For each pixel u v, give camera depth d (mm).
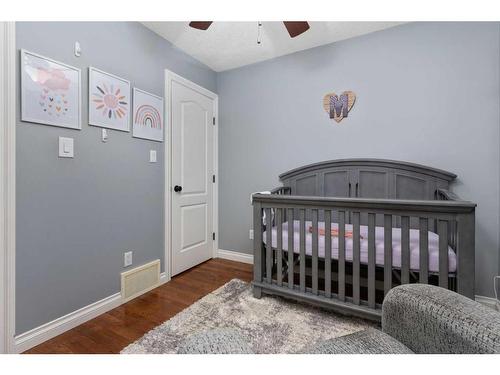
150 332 1593
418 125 2160
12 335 1381
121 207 2018
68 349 1444
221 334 712
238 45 2547
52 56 1542
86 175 1755
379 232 1989
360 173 2357
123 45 2004
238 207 3080
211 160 3100
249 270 2750
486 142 1937
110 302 1917
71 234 1671
